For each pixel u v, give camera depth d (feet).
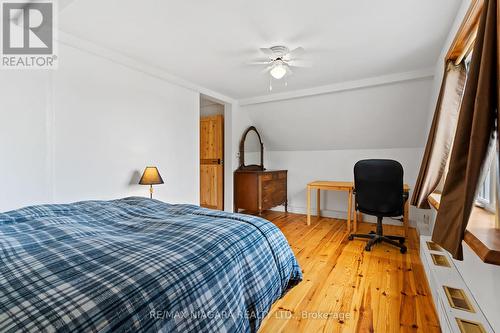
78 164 7.22
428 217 9.66
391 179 8.25
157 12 5.78
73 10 5.74
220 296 2.88
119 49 7.72
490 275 3.71
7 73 5.93
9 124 5.92
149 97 9.25
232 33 6.66
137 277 2.39
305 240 9.87
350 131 12.53
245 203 13.35
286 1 5.30
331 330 4.66
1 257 2.68
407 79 9.43
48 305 1.92
